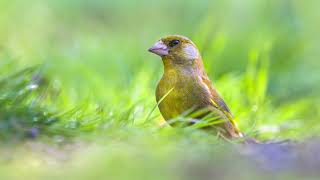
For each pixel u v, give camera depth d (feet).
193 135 29.40
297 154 25.64
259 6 59.26
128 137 28.76
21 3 65.46
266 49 49.85
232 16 58.85
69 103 38.34
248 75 45.70
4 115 29.14
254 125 35.88
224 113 34.27
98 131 29.17
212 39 49.90
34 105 30.91
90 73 47.50
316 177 22.34
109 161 24.54
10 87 32.04
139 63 50.47
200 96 33.55
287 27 57.41
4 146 26.99
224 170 23.07
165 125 30.94
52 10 66.90
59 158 25.30
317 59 56.29
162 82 34.24
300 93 52.60
